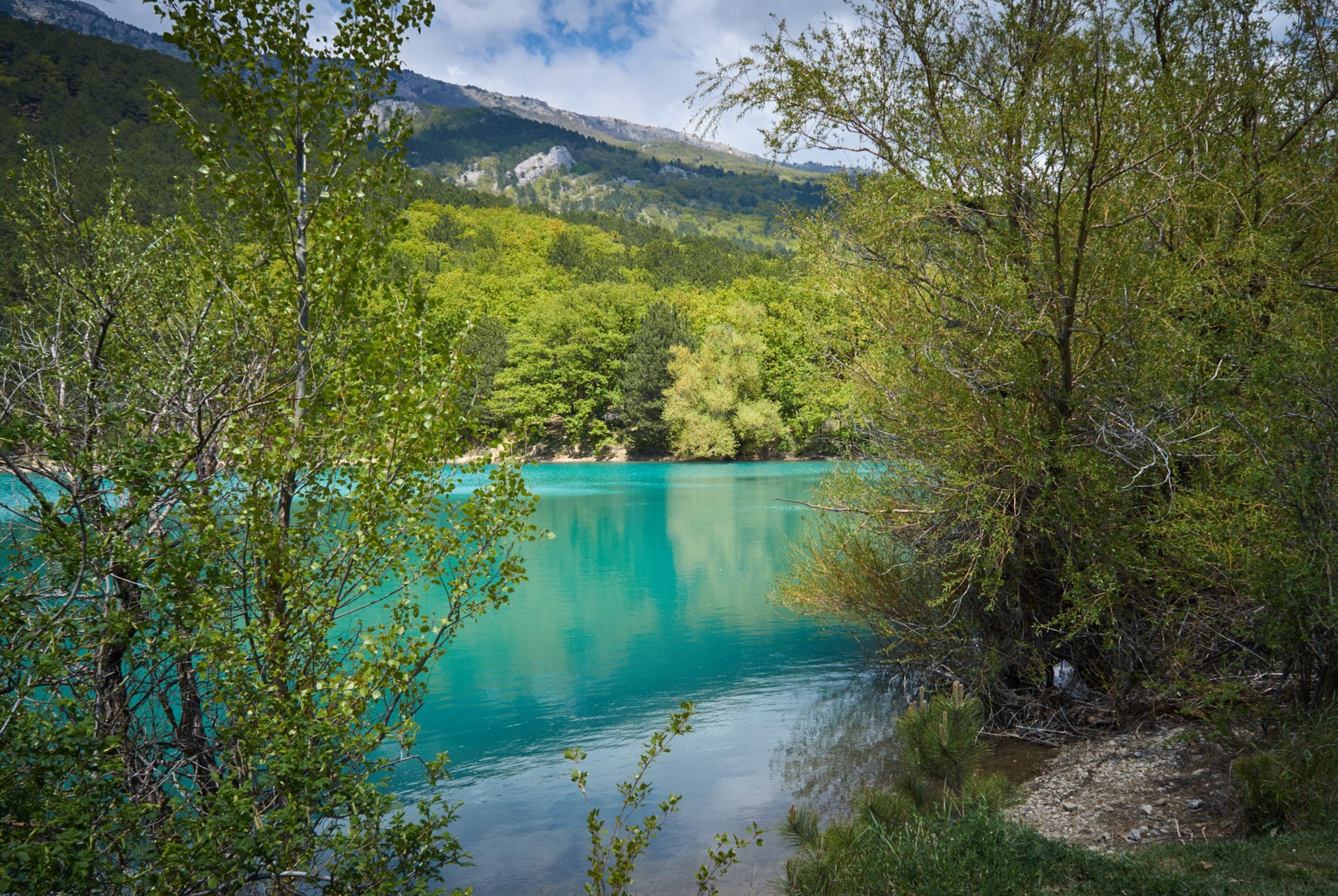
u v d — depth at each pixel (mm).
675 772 8703
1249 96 8461
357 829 4434
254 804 4188
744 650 13758
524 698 11359
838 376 10211
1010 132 8336
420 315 5637
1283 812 5469
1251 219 8180
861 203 9305
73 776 3885
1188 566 7383
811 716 10516
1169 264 7633
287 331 5586
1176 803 6520
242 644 4852
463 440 5594
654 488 45719
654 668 12742
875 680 12008
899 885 4570
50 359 5418
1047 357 8258
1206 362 7352
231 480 5254
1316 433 5844
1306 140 8695
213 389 5070
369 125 5852
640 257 128625
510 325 84500
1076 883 4559
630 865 5086
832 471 10711
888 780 8344
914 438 8836
